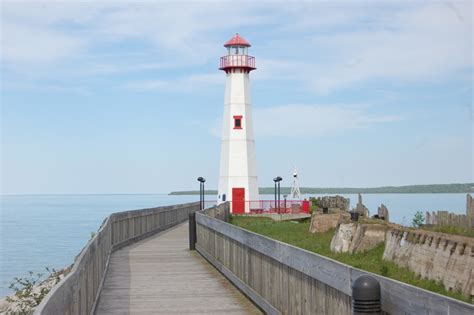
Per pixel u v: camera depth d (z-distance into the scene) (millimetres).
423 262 10484
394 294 6199
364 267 12414
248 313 11766
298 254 9383
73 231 79000
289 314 10039
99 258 13523
